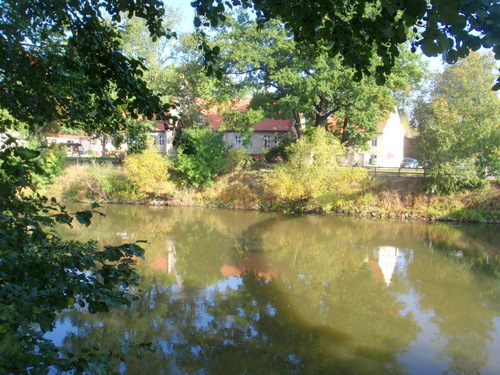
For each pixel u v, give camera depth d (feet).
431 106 100.37
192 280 35.42
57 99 13.32
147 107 11.18
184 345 22.91
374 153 130.93
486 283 36.29
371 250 48.34
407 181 78.13
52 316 7.55
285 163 78.18
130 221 65.00
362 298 31.99
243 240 52.80
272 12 10.13
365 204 74.69
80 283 7.75
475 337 25.18
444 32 6.98
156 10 11.00
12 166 7.11
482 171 71.26
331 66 71.10
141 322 25.61
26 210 7.80
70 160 105.91
